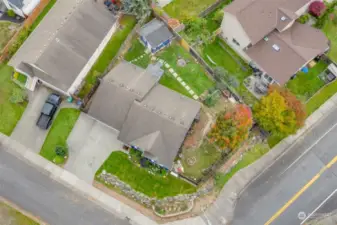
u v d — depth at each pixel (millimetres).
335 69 66500
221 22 67688
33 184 58688
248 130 59000
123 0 64688
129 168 59688
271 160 62969
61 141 60469
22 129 60781
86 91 62844
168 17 66125
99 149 60438
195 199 59594
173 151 57031
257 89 65188
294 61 63125
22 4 63625
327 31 70688
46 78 59531
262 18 63000
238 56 67500
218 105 63438
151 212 58625
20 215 57156
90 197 58625
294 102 60062
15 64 59406
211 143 60469
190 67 65688
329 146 64375
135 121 57750
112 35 66250
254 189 61406
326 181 62562
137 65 64938
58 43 58969
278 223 60250
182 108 58875
